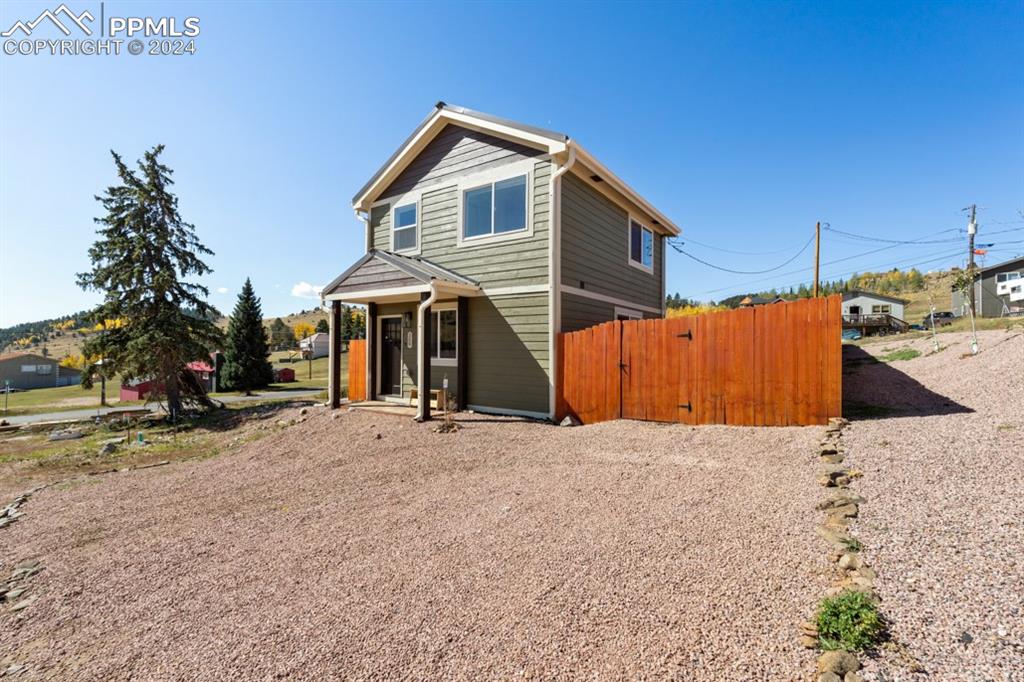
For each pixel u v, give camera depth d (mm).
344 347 59156
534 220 9578
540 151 9531
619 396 8391
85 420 16562
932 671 1964
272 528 4844
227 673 2627
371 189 12211
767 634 2402
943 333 13328
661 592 2926
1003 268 27922
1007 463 4027
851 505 3650
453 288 9617
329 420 9992
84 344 15172
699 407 7492
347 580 3576
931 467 4184
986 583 2463
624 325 8359
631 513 4215
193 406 16625
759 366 6934
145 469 7941
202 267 16344
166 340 14672
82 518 5465
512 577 3334
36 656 2963
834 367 6324
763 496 4219
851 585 2631
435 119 10797
